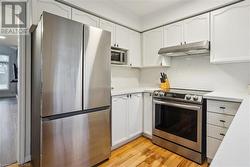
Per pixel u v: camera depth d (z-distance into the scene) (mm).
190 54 2709
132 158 2107
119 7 2674
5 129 3051
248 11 1899
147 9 2764
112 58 2650
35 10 1754
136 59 3141
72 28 1633
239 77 2221
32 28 1824
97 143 1911
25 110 2002
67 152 1621
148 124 2727
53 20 1493
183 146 2160
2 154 2148
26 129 2012
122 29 2840
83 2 2184
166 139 2379
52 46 1490
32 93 1957
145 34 3135
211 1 2174
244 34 1928
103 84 1966
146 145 2508
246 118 896
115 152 2271
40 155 1451
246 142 577
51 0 1898
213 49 2184
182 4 2494
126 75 3312
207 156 1966
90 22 2316
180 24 2561
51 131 1503
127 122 2518
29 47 2014
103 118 1979
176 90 2590
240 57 1958
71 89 1634
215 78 2441
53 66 1501
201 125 1982
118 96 2346
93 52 1838
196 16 2367
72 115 1661
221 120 1843
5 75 7641
